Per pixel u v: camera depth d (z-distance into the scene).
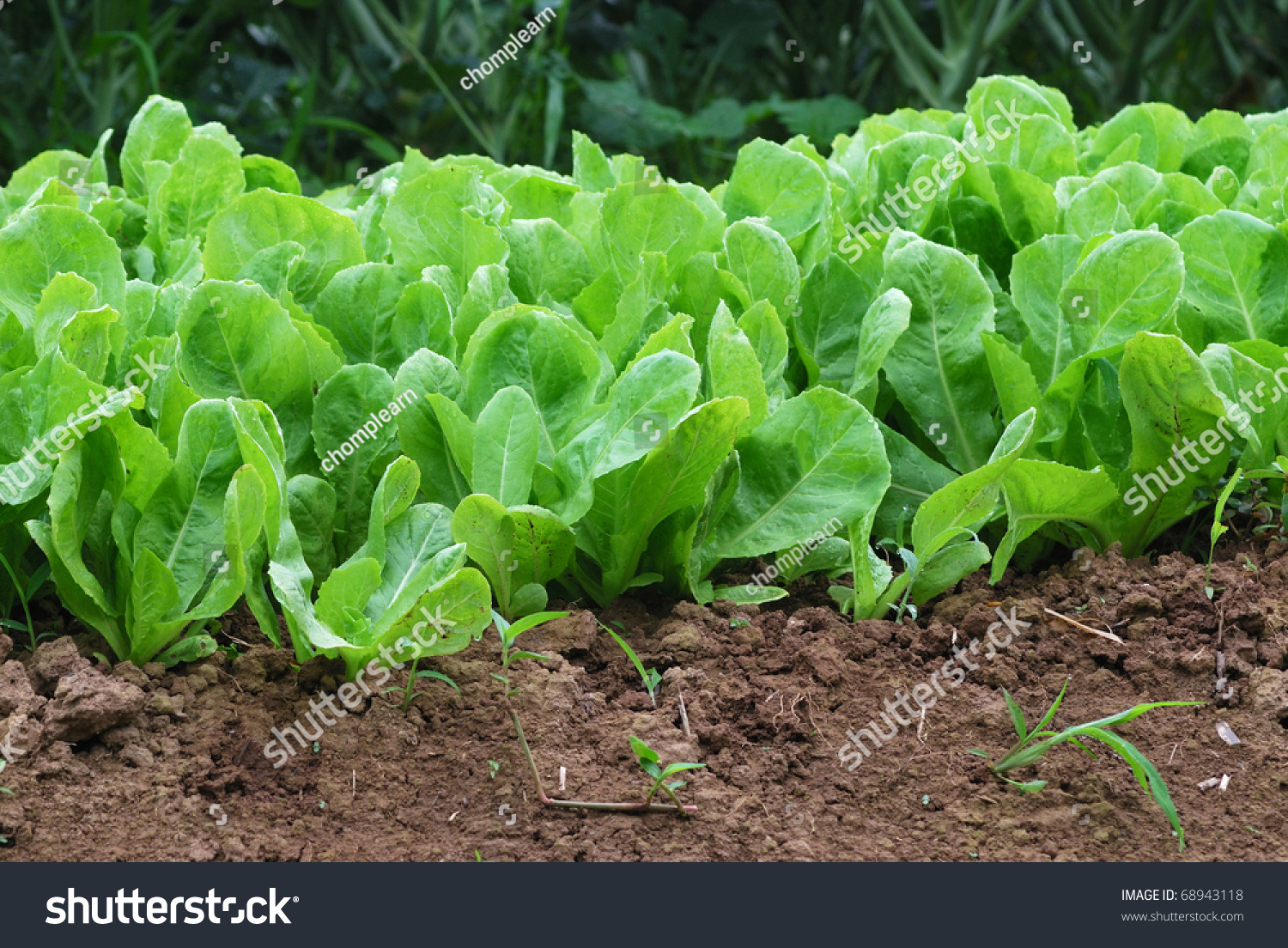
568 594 2.10
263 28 8.16
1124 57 7.36
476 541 1.84
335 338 2.19
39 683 1.75
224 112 7.48
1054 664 1.95
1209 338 2.37
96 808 1.60
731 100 7.21
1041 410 2.17
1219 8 8.37
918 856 1.60
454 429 1.90
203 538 1.81
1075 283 2.20
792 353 2.40
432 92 6.80
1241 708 1.84
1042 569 2.24
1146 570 2.14
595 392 2.03
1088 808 1.68
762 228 2.29
